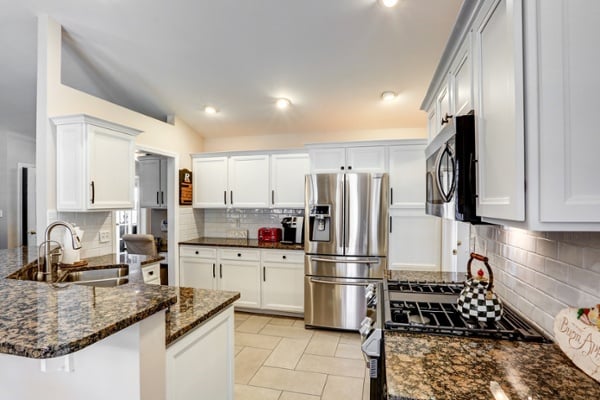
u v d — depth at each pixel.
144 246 4.13
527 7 0.80
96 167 2.56
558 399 0.83
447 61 1.71
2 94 3.56
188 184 4.31
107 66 3.05
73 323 0.83
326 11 2.29
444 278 2.17
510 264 1.57
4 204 4.58
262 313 3.95
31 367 1.08
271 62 2.90
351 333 3.38
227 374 1.60
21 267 1.73
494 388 0.88
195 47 2.76
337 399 2.25
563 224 0.79
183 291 1.73
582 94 0.77
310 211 3.49
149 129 3.59
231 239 4.43
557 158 0.78
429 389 0.88
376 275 3.35
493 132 1.01
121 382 0.96
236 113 3.90
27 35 2.63
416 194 3.43
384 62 2.81
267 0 2.23
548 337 1.21
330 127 4.19
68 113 2.63
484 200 1.09
